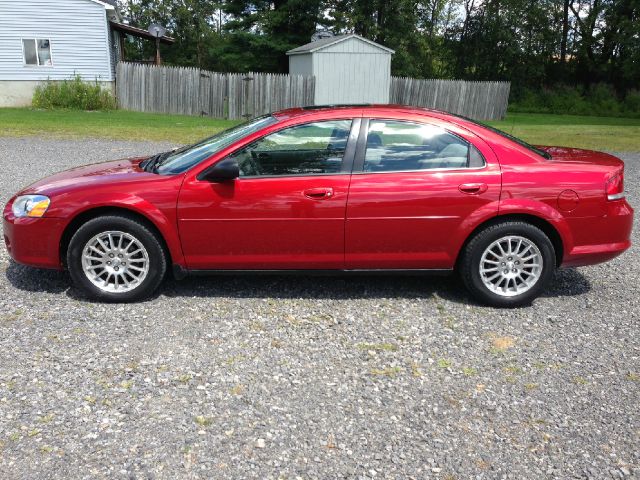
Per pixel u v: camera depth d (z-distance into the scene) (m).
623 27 38.00
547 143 16.16
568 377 3.51
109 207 4.31
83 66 23.64
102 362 3.50
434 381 3.43
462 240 4.39
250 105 22.27
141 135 14.99
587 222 4.41
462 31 44.31
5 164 10.20
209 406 3.09
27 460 2.62
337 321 4.20
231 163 4.15
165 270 4.43
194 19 52.69
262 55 36.47
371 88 24.56
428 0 40.47
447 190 4.31
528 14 41.28
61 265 4.43
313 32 36.03
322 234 4.34
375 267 4.48
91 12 23.11
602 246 4.48
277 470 2.62
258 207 4.28
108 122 18.14
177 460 2.66
